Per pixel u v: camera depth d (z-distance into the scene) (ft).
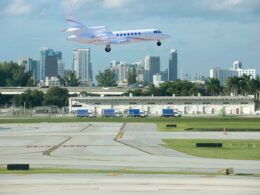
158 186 134.41
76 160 210.59
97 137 350.02
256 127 459.73
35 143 302.86
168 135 368.68
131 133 390.21
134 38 513.86
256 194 122.93
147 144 295.69
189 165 190.90
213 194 122.62
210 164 195.11
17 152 248.73
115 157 223.30
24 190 128.06
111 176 154.92
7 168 172.96
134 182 141.38
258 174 161.58
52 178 150.00
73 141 316.81
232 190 128.26
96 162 202.18
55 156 228.43
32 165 189.98
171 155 233.14
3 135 373.61
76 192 125.08
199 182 141.49
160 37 512.22
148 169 176.65
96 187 132.77
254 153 243.81
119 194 122.42
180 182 141.49
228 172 161.48
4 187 133.18
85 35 516.32
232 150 260.01
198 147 276.62
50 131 417.28
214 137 348.59
